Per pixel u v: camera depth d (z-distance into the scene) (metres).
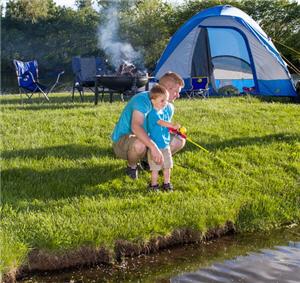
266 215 5.46
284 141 7.73
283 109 10.40
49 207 4.98
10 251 4.20
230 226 5.23
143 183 5.79
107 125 8.01
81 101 11.84
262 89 13.66
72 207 4.97
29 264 4.29
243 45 14.25
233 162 6.66
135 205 5.14
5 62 35.94
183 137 5.82
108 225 4.68
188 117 8.95
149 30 33.12
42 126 7.81
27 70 11.91
